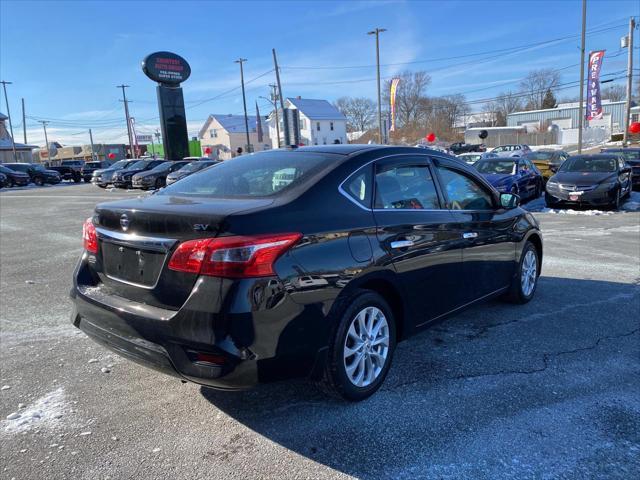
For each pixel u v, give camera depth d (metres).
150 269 2.84
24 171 38.66
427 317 3.74
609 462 2.60
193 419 3.06
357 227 3.12
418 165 3.87
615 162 14.37
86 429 2.95
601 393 3.31
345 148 3.68
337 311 2.96
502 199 4.75
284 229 2.74
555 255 7.59
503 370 3.66
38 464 2.62
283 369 2.74
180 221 2.68
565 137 64.62
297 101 72.19
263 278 2.60
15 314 5.10
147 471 2.56
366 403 3.21
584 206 13.75
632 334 4.32
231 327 2.54
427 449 2.72
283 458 2.66
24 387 3.48
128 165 30.91
